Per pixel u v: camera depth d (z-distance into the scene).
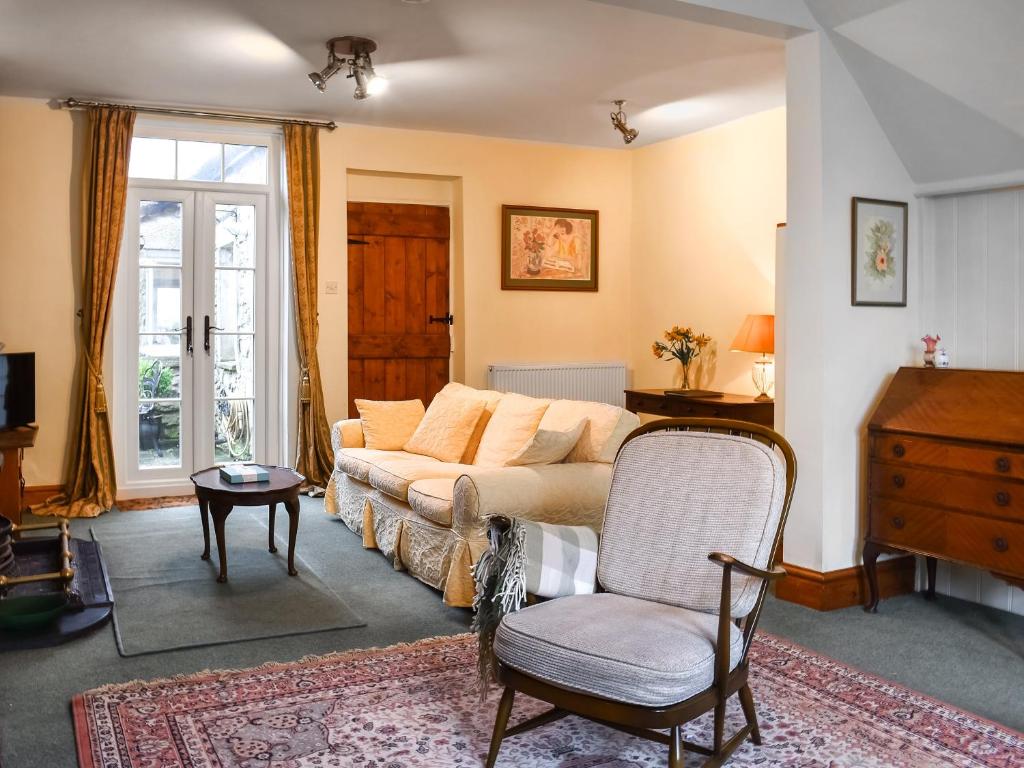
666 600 2.55
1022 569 3.38
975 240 4.06
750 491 2.52
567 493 3.82
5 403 5.09
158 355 6.19
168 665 3.17
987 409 3.56
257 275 6.41
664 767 2.46
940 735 2.66
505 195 6.97
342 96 5.70
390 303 6.88
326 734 2.62
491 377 6.88
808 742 2.60
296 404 6.44
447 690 2.96
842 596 3.98
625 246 7.41
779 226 4.27
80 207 5.81
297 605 3.87
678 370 6.89
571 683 2.20
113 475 5.87
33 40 4.59
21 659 3.22
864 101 3.99
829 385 3.94
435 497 4.02
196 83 5.39
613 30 4.41
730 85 5.38
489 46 4.66
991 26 3.34
